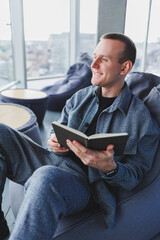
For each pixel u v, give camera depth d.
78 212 1.09
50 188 0.90
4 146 1.09
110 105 1.25
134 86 1.50
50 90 3.84
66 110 1.41
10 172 1.16
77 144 0.93
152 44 5.62
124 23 4.92
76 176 1.10
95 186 1.11
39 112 2.79
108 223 1.05
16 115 1.98
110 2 4.76
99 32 4.95
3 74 4.09
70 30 5.69
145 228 1.18
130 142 1.12
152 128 1.16
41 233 0.85
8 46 4.14
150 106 1.28
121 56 1.16
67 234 1.01
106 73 1.18
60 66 5.70
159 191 1.20
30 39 4.49
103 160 0.94
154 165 1.21
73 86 3.58
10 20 4.09
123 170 1.03
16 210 1.23
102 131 1.19
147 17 5.34
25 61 4.41
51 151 1.28
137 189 1.16
